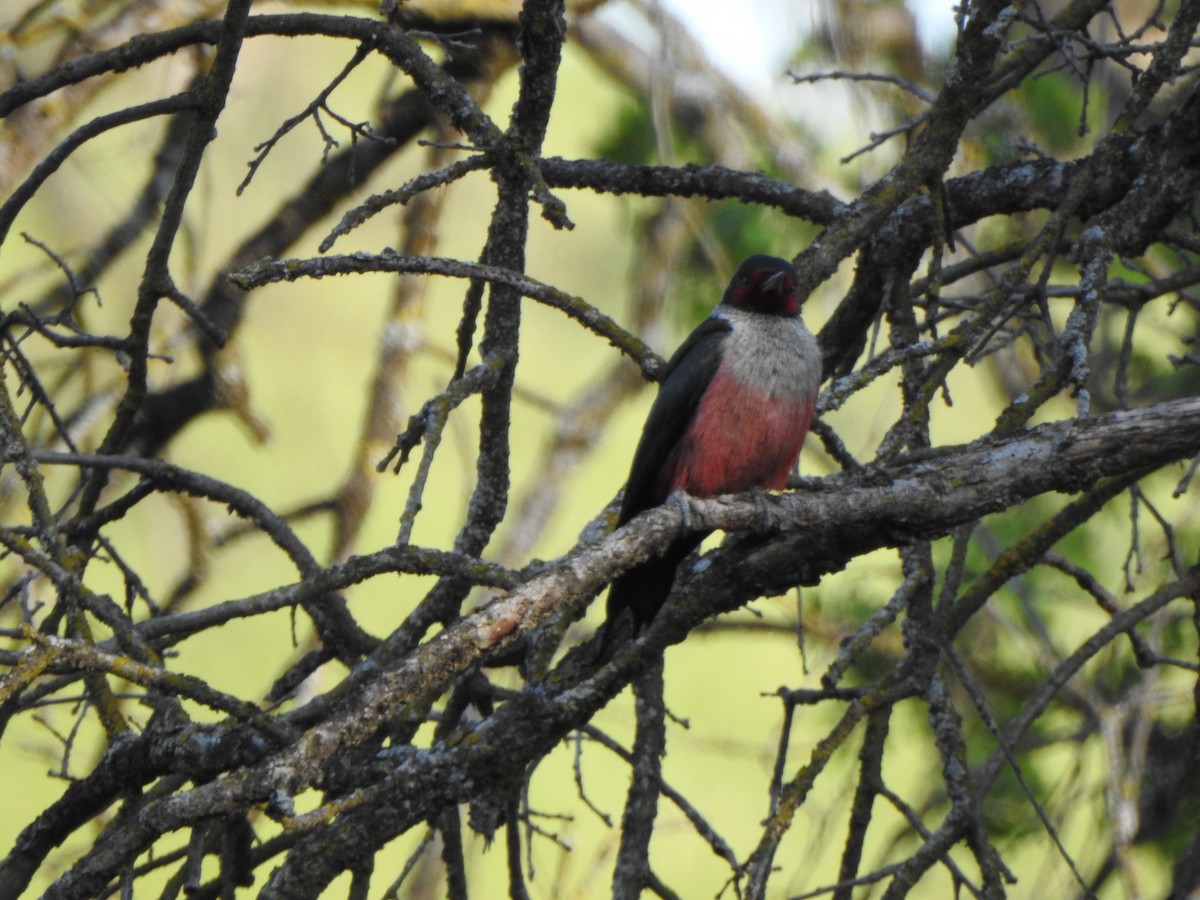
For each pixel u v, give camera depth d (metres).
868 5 13.02
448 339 21.86
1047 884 10.95
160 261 8.81
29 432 12.38
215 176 19.31
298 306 21.25
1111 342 13.66
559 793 18.88
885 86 12.98
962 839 8.82
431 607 8.55
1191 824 11.60
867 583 13.35
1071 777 11.13
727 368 8.98
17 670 6.09
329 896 17.52
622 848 8.52
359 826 7.03
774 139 14.61
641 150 14.50
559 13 7.68
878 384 17.12
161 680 6.62
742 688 19.70
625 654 7.36
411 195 7.69
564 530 22.53
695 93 14.50
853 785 12.19
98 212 18.06
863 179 13.18
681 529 6.69
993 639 12.95
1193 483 13.25
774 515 6.91
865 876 7.70
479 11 12.37
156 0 12.69
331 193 13.07
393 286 13.89
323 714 8.07
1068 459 6.91
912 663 8.46
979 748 12.09
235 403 12.91
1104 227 8.32
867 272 10.21
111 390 12.57
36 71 14.66
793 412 9.04
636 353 8.27
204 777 7.30
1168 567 12.88
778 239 14.02
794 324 9.28
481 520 8.75
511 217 8.33
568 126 19.67
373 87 19.53
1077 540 13.01
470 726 7.54
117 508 9.31
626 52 14.77
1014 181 9.88
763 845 7.24
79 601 7.53
